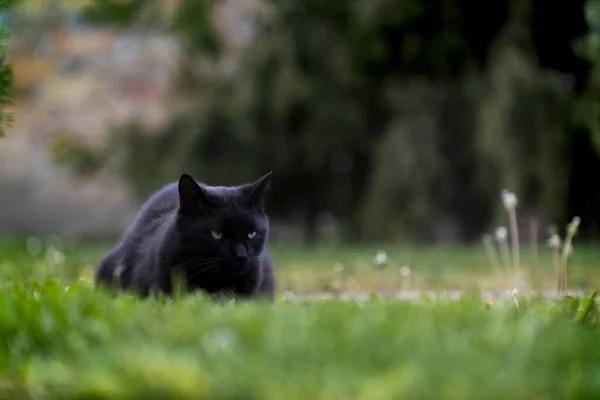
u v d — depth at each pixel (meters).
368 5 17.53
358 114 18.12
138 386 3.43
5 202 20.67
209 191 6.58
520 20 17.22
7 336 4.38
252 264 6.53
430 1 17.58
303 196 18.72
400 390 3.31
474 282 10.59
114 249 7.05
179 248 6.33
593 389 3.62
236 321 4.24
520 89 16.59
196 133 18.20
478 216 17.11
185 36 19.16
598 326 5.09
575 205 17.78
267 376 3.47
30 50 22.22
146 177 18.70
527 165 16.50
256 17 18.86
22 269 9.78
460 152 17.16
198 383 3.41
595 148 16.97
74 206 20.69
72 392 3.53
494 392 3.38
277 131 18.20
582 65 17.50
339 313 4.66
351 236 17.84
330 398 3.29
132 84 22.05
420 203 16.92
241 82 18.11
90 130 21.05
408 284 10.28
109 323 4.30
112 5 21.27
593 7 13.11
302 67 18.11
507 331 4.23
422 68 17.94
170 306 4.84
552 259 13.56
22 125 21.67
